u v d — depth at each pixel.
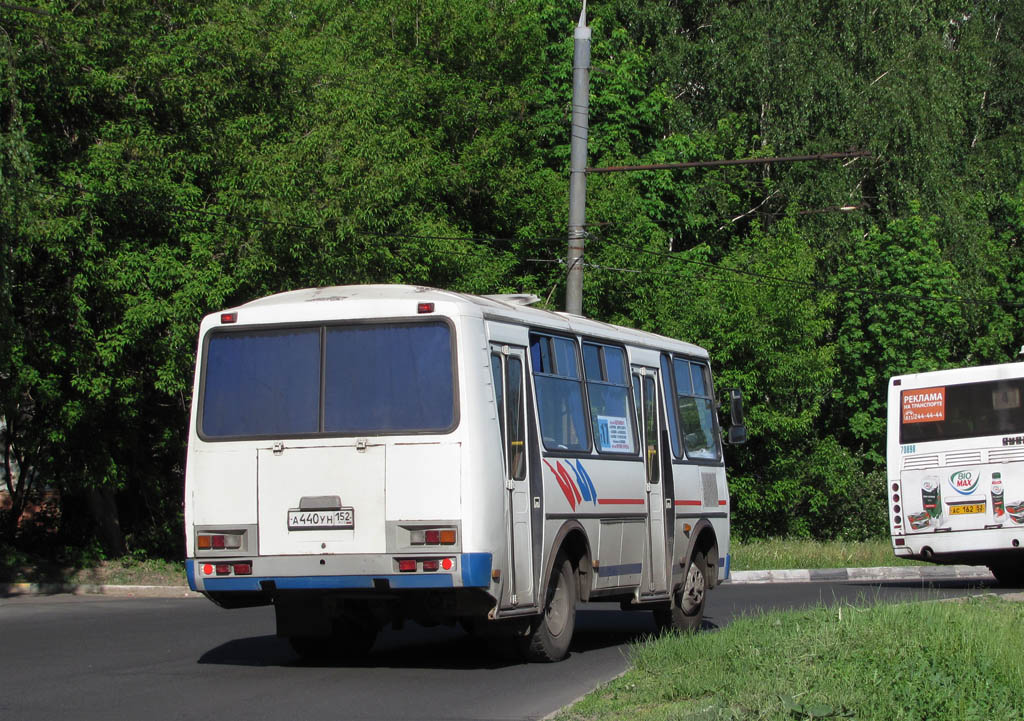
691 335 33.56
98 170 21.72
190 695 10.48
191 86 23.34
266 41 24.69
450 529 11.25
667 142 38.91
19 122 20.34
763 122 42.91
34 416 24.20
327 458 11.61
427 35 34.19
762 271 34.34
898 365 40.00
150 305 22.11
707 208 40.97
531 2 37.16
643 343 15.75
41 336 22.59
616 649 14.27
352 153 24.30
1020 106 55.66
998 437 24.20
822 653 10.38
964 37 51.91
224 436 11.93
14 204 19.92
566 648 13.02
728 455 35.41
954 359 44.50
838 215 41.31
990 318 44.38
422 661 13.00
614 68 38.28
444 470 11.34
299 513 11.59
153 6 23.81
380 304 11.79
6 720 9.22
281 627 12.59
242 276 22.88
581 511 13.30
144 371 23.86
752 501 34.78
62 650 13.75
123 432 25.03
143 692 10.64
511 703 10.15
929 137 43.38
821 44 43.47
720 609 19.73
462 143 34.22
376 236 24.94
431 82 33.00
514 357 12.38
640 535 14.85
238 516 11.77
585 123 23.30
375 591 11.48
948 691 8.76
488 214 35.09
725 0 44.38
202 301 22.67
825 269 41.59
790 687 9.12
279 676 11.70
